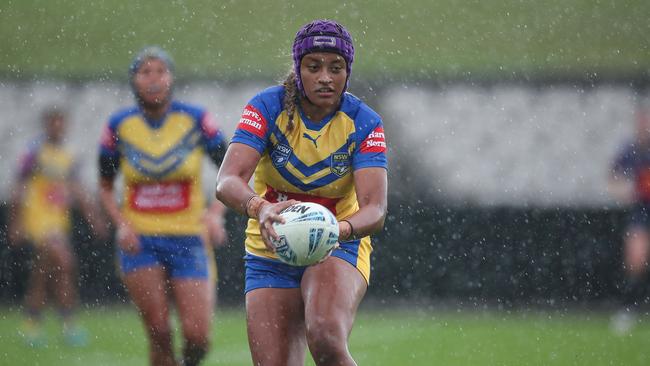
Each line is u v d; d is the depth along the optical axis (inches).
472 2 2518.5
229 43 2319.1
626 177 1515.7
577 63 2265.0
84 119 1620.3
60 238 1310.3
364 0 2507.4
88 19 2447.1
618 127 1584.6
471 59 2263.8
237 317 1471.5
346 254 607.8
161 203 849.5
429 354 1139.9
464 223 1577.3
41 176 1366.9
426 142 1584.6
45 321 1456.7
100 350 1160.2
